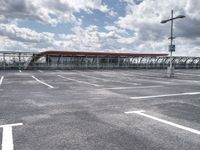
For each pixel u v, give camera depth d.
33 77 18.80
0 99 7.84
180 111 6.06
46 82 14.54
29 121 4.93
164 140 3.79
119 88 11.48
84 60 36.53
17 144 3.57
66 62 35.12
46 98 8.12
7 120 5.00
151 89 11.10
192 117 5.40
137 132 4.22
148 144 3.60
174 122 4.95
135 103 7.21
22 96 8.58
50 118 5.21
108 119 5.17
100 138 3.87
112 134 4.09
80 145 3.53
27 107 6.45
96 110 6.13
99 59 37.72
